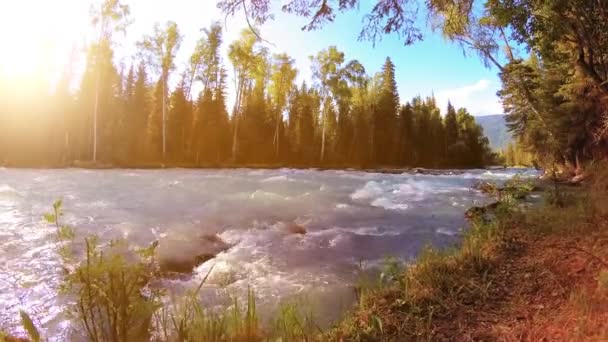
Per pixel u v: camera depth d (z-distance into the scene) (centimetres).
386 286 362
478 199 1055
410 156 5072
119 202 875
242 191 1130
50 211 730
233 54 3356
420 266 381
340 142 4788
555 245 424
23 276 375
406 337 253
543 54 860
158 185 1273
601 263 338
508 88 1722
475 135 5875
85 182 1356
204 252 512
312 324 288
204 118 3619
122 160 3108
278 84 3912
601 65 924
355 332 265
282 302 342
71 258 197
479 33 734
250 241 571
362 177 1975
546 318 258
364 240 588
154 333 237
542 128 1728
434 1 436
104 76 3083
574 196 780
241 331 252
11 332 264
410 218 776
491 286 331
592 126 1377
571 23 770
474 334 249
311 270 442
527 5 615
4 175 1608
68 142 3064
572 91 1243
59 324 278
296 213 801
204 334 235
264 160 4009
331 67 3912
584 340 217
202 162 3497
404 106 5256
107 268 183
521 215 603
